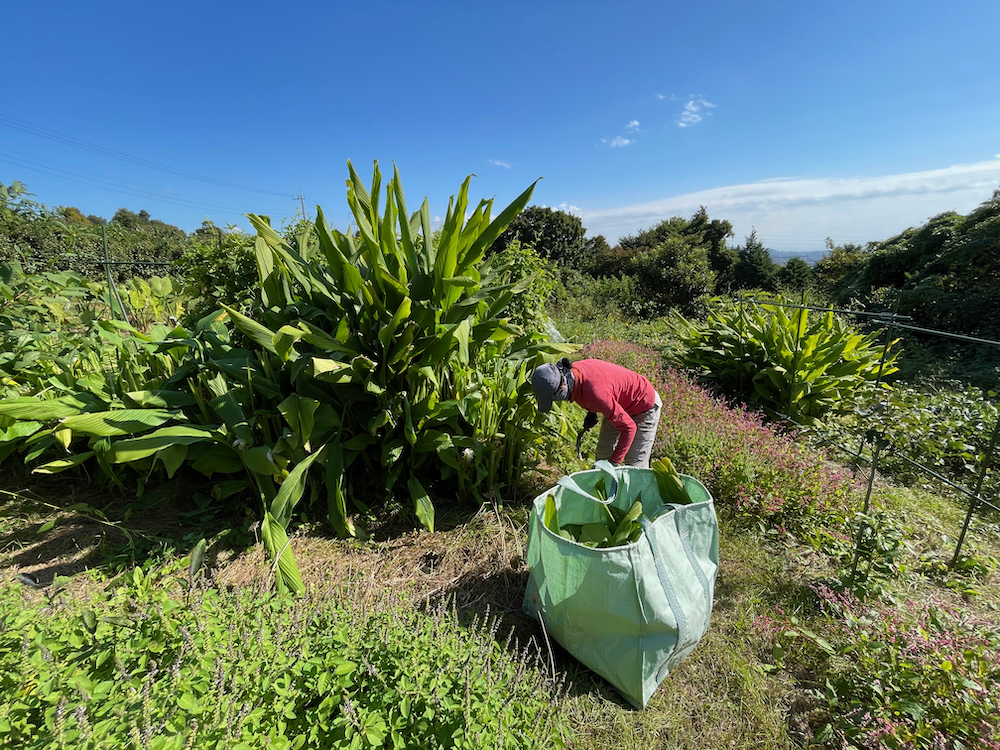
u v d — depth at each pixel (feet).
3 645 4.84
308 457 8.20
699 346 20.10
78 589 7.29
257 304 12.43
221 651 4.92
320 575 8.19
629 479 8.02
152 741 3.66
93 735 3.66
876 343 26.18
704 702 6.33
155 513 9.43
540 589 6.73
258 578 7.80
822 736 5.74
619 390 9.00
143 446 7.66
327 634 5.69
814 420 15.43
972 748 5.13
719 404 14.97
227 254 15.81
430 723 4.64
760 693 6.41
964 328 29.43
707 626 6.84
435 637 5.92
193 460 9.21
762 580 8.45
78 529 8.80
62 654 4.88
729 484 10.68
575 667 6.77
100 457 9.09
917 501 11.28
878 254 40.91
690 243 55.98
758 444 11.76
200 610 5.70
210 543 8.60
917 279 34.86
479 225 9.77
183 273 17.37
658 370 19.21
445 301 9.70
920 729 5.30
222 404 8.57
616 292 51.01
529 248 24.11
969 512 8.92
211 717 4.15
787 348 16.61
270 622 5.72
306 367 8.90
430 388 10.11
